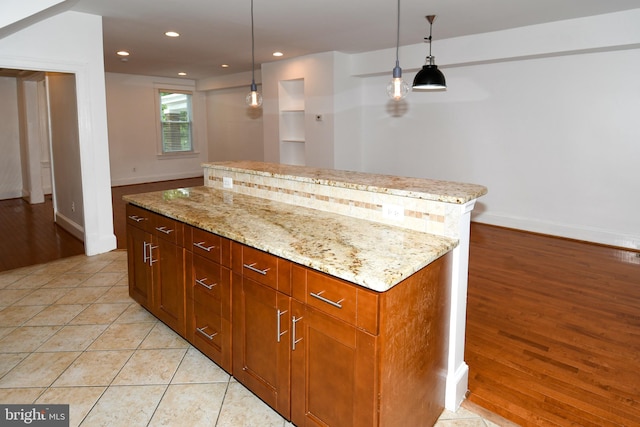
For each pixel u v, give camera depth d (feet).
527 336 9.24
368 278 4.83
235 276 6.83
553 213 17.22
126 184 29.99
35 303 10.68
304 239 6.35
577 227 16.66
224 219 7.66
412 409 5.76
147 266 9.40
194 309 8.01
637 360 8.29
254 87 11.65
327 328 5.40
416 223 6.77
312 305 5.55
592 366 8.08
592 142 15.89
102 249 14.79
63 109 16.10
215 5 12.71
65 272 12.89
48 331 9.25
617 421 6.57
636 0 12.33
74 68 13.39
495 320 9.99
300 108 23.21
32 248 15.37
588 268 13.50
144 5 12.66
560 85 16.31
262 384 6.62
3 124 24.50
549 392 7.29
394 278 4.84
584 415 6.70
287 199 9.17
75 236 16.92
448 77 19.34
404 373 5.42
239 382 7.34
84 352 8.43
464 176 19.54
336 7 12.96
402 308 5.19
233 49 19.74
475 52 16.93
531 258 14.51
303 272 5.60
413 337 5.53
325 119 20.98
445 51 17.78
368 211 7.50
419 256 5.57
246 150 31.19
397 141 21.49
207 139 34.22
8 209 22.22
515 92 17.49
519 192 18.04
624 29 13.57
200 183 30.76
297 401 6.04
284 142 23.66
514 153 17.92
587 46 14.33
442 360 6.50
